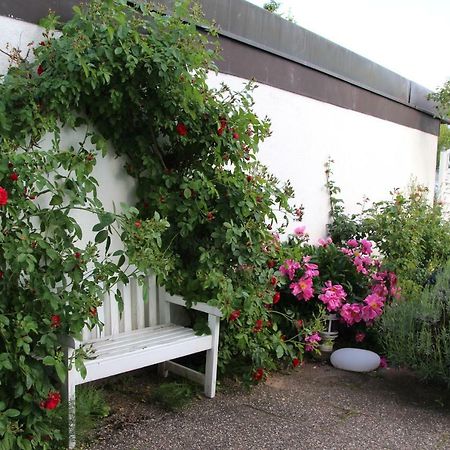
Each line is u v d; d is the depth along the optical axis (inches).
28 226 95.5
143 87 117.3
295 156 185.3
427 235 214.2
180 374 130.9
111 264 100.2
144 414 113.2
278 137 175.9
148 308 129.8
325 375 142.6
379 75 236.2
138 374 133.9
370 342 166.7
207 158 125.8
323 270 167.5
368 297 159.6
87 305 93.0
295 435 106.6
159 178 125.2
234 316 119.6
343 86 210.7
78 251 96.2
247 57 159.8
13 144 93.2
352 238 199.6
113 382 127.3
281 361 150.7
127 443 100.5
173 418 111.9
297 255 143.1
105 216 101.6
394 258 186.7
